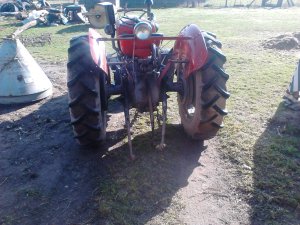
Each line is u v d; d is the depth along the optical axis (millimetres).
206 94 3201
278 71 6328
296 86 4527
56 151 3666
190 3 23844
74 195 2949
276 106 4680
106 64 3303
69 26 13734
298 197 2820
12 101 4910
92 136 3330
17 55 4977
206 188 3002
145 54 3543
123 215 2682
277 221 2602
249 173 3170
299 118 4289
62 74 6559
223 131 3957
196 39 3211
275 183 3016
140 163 3352
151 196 2889
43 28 13281
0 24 14453
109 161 3410
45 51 8766
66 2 24281
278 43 8508
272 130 4004
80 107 3125
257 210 2723
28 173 3295
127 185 3021
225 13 17500
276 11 18047
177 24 13281
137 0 21281
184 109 3809
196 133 3523
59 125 4293
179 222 2609
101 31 11219
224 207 2770
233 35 10570
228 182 3070
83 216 2705
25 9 18766
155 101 3375
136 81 3354
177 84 3641
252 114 4441
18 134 4090
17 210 2799
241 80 5844
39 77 5148
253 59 7328
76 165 3385
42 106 4926
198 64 3092
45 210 2791
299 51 8094
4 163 3475
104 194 2918
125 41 3529
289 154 3482
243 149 3570
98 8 4398
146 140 3793
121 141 3789
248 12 17781
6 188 3084
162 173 3199
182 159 3434
